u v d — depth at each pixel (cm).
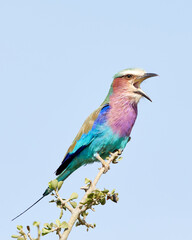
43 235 728
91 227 819
